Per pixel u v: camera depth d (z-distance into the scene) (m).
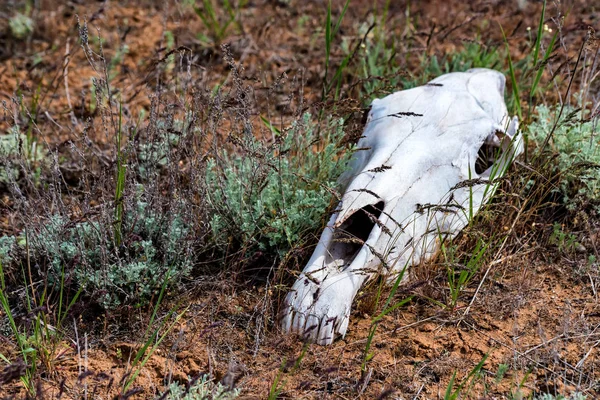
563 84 8.40
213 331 5.42
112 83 8.73
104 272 5.48
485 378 5.09
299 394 4.93
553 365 5.21
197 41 9.40
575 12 9.80
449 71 8.53
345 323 5.36
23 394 4.89
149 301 5.67
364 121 6.97
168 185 6.20
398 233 5.60
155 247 5.99
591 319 5.63
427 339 5.44
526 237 6.48
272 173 6.27
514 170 6.60
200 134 6.22
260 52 9.34
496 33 9.53
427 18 9.91
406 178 5.86
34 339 5.17
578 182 6.70
